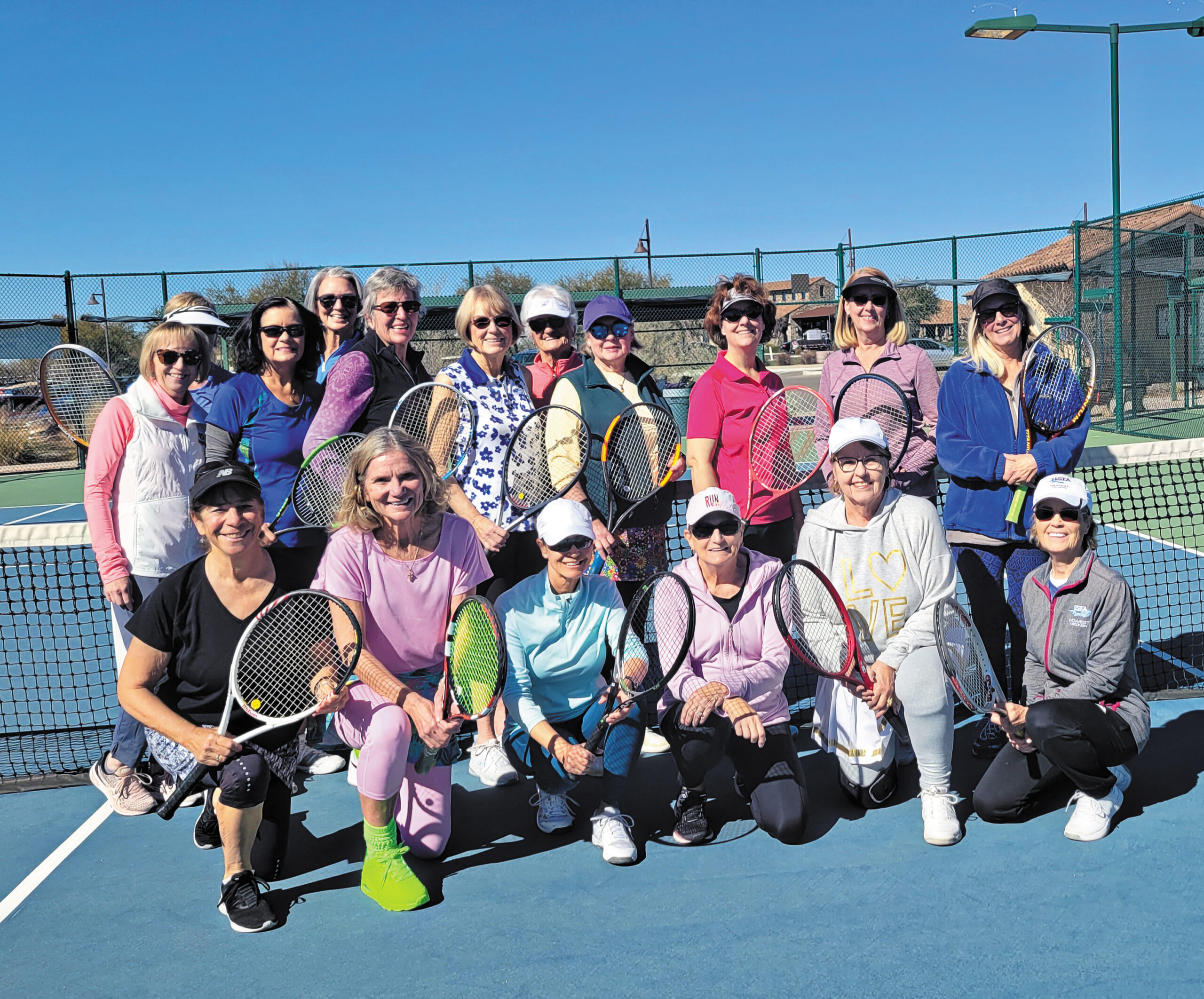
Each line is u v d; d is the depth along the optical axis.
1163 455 4.92
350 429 3.88
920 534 3.50
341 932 2.91
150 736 3.25
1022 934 2.71
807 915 2.87
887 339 4.34
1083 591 3.34
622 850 3.21
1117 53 13.68
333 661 3.11
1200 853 3.09
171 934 2.94
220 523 2.90
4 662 6.06
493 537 3.87
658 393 4.39
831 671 3.43
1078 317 14.59
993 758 3.93
